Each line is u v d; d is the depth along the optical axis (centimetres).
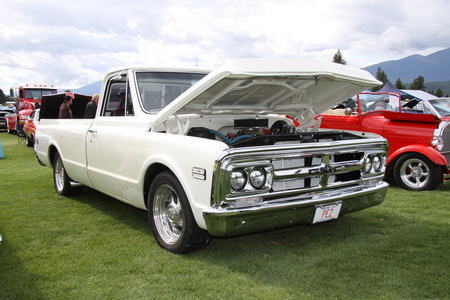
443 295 254
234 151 268
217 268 300
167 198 348
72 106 712
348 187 336
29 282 279
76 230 402
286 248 345
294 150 296
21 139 1600
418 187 586
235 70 268
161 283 275
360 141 337
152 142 336
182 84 417
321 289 263
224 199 270
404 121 620
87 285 273
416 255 324
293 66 288
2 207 497
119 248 347
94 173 434
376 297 252
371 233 384
